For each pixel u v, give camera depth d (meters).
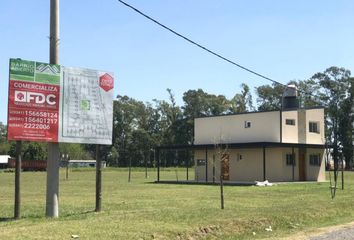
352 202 22.17
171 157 131.00
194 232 13.49
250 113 44.47
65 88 16.05
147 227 13.40
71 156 122.56
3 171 89.50
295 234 14.73
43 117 15.53
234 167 45.19
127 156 137.12
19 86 15.09
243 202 21.52
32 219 15.01
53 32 16.02
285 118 43.03
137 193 27.59
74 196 24.94
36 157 95.62
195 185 37.38
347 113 106.06
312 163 45.53
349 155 95.12
